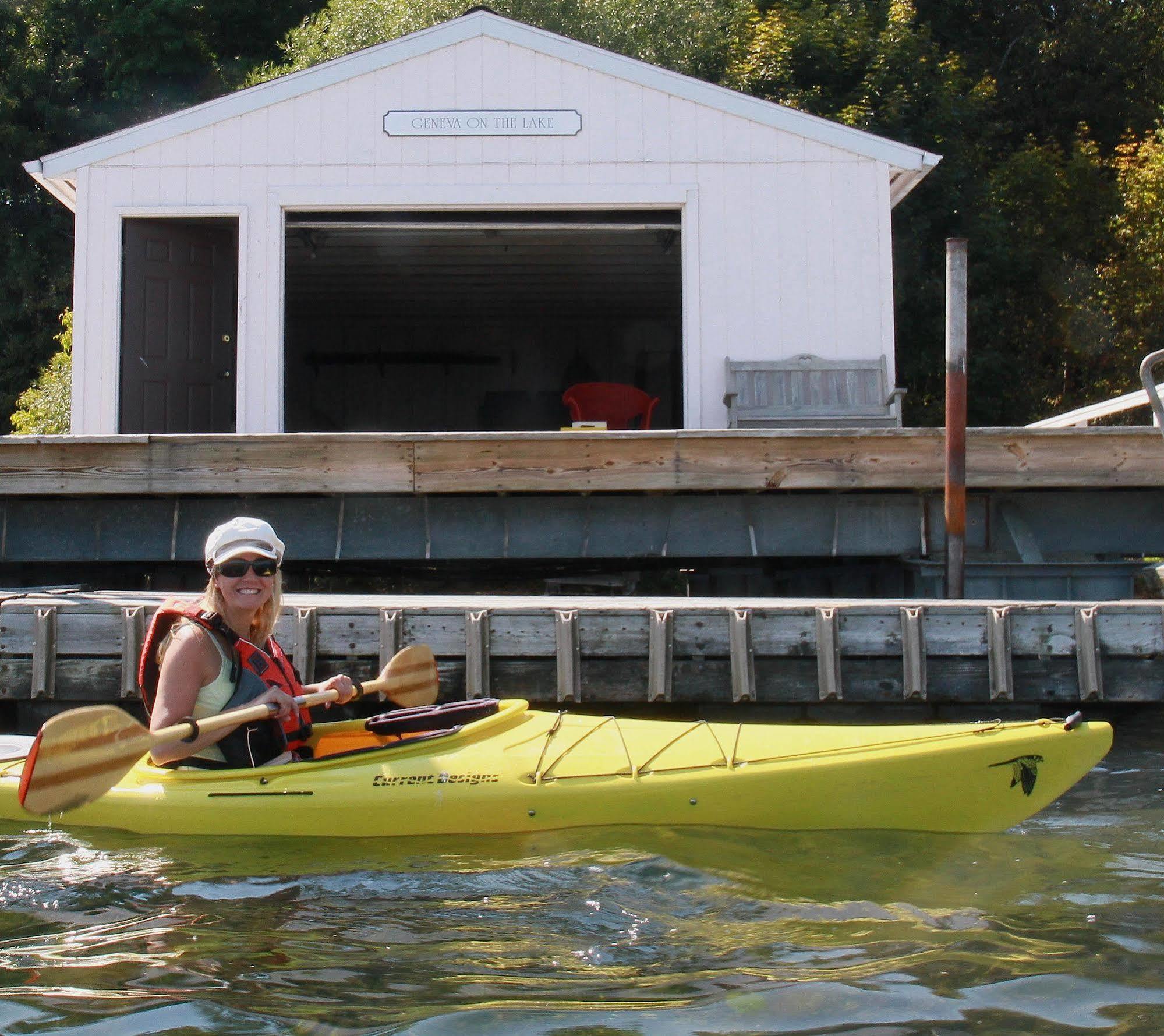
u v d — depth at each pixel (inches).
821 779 167.9
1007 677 227.3
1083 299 755.4
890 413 358.6
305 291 602.5
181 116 364.2
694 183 366.0
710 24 723.4
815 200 366.0
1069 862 156.0
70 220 901.2
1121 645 228.1
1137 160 790.5
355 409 700.0
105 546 296.2
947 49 983.6
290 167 365.4
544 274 563.8
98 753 148.1
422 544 296.4
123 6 908.0
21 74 898.1
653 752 174.1
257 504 297.0
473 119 365.7
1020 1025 105.7
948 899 140.9
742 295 365.1
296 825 164.2
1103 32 973.2
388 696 192.4
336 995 112.8
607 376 698.8
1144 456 285.1
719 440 285.6
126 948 125.4
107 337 361.7
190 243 382.3
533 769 170.6
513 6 690.8
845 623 229.9
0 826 172.1
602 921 133.6
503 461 286.4
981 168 792.3
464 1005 110.3
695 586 366.9
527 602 242.1
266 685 167.8
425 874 149.8
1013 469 286.4
